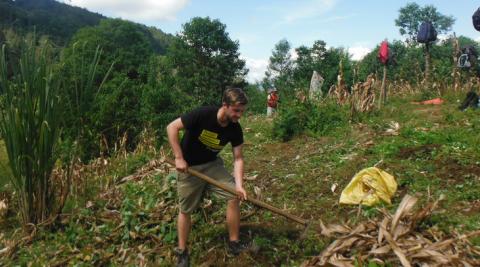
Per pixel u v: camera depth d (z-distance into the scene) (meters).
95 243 5.26
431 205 4.04
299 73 46.44
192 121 4.10
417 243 3.71
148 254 4.86
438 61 18.20
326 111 11.66
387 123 9.97
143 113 11.35
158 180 7.42
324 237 4.65
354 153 7.64
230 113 3.96
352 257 3.75
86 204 6.52
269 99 17.45
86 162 9.98
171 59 49.38
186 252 4.50
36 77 5.57
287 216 4.45
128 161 9.67
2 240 5.91
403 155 7.01
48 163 5.84
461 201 5.18
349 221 4.59
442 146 7.05
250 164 8.77
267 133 11.84
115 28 49.62
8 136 5.59
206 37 48.72
